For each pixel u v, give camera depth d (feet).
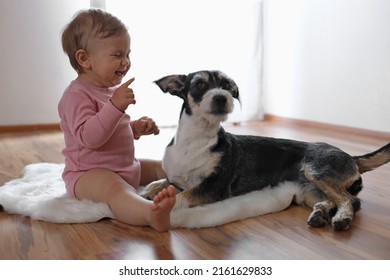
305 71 11.57
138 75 11.12
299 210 4.74
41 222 4.28
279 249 3.65
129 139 4.99
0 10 10.54
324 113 11.10
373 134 9.65
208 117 4.61
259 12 12.35
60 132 10.85
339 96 10.52
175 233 4.00
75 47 4.81
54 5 11.05
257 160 5.15
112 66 4.77
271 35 12.79
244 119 12.73
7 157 7.70
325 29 10.73
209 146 4.74
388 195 5.27
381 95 9.34
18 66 10.91
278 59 12.59
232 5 12.03
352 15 9.88
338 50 10.39
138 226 4.16
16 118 11.08
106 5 10.57
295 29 11.75
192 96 4.82
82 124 4.52
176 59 11.52
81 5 11.19
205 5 11.68
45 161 7.37
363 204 4.91
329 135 10.02
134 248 3.67
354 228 4.14
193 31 11.62
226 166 4.80
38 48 11.05
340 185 4.59
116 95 4.35
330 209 4.42
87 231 4.04
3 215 4.50
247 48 12.42
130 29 10.85
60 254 3.55
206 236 3.93
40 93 11.24
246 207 4.48
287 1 11.94
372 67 9.49
